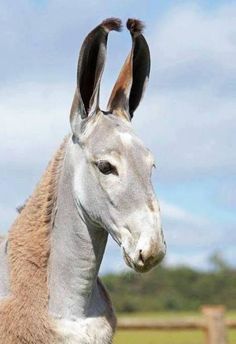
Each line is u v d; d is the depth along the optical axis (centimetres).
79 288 761
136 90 807
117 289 6175
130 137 739
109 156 730
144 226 705
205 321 1620
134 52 802
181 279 6869
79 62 758
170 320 1623
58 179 782
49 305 757
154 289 6581
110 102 788
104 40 765
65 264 764
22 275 759
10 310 745
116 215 722
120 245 723
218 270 7038
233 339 2389
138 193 715
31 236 776
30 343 739
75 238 764
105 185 730
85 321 761
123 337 2273
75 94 759
